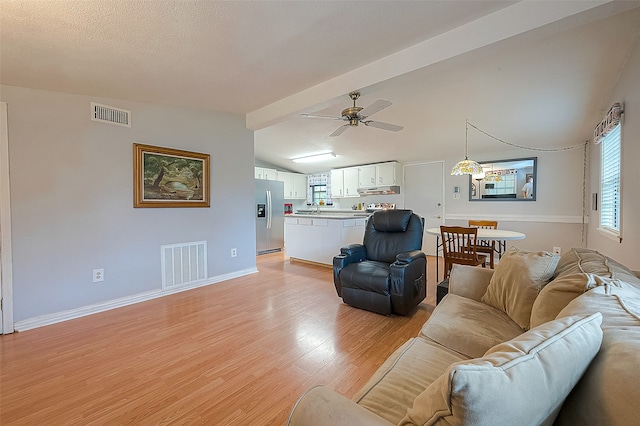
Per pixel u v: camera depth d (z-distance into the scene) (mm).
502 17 1818
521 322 1491
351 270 2893
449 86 3027
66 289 2678
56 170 2615
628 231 2311
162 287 3355
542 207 4840
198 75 2566
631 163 2229
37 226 2523
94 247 2846
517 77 2795
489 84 2965
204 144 3732
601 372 663
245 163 4223
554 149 4727
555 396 606
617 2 1519
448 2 1725
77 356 2031
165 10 1666
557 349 646
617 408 589
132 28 1812
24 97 2451
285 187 7879
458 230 3217
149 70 2402
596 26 1997
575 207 4574
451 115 3828
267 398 1611
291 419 739
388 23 1908
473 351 1315
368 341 2242
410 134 4746
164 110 3344
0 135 2338
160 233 3344
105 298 2920
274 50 2197
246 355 2045
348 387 1697
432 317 1636
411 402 959
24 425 1414
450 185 5785
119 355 2045
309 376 1805
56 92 2613
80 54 2068
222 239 3975
